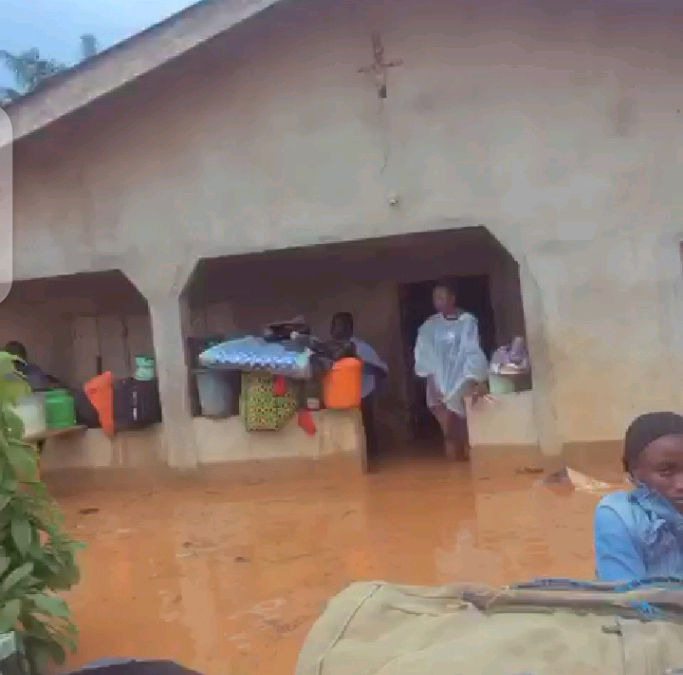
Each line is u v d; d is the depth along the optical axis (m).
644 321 8.64
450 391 9.44
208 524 7.81
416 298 12.27
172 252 9.80
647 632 2.12
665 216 8.56
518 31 8.80
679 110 8.50
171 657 4.80
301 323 9.78
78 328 12.63
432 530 6.95
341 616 2.39
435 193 9.11
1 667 3.74
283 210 9.49
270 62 9.39
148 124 9.77
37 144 9.96
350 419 9.36
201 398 9.76
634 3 8.52
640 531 2.83
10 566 4.34
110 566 6.69
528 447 8.93
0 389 4.39
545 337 8.86
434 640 2.24
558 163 8.79
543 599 2.37
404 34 9.06
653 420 2.91
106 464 10.02
